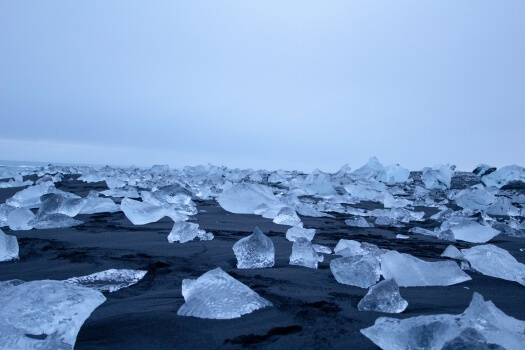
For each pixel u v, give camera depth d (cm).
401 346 148
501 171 1384
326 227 517
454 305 216
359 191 1042
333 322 182
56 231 421
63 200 511
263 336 167
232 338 165
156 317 183
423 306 213
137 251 329
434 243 432
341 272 257
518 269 285
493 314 156
